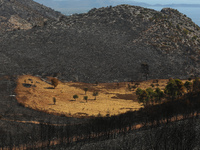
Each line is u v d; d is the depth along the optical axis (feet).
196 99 127.24
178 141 78.64
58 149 100.37
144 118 123.95
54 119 196.54
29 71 424.46
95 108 271.28
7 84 321.11
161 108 128.88
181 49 581.53
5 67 415.85
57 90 355.36
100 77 446.19
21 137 121.90
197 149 72.64
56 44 559.38
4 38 589.32
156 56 537.24
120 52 538.88
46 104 271.69
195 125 88.43
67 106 273.95
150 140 85.40
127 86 409.08
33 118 184.14
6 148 107.96
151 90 267.59
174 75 469.57
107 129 118.62
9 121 153.89
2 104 222.07
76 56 510.58
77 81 426.10
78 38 590.55
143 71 445.37
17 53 501.15
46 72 436.76
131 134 99.19
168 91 244.22
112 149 86.07
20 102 249.55
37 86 349.41
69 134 121.60
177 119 104.53
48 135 120.67
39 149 103.76
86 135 116.98
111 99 330.75
